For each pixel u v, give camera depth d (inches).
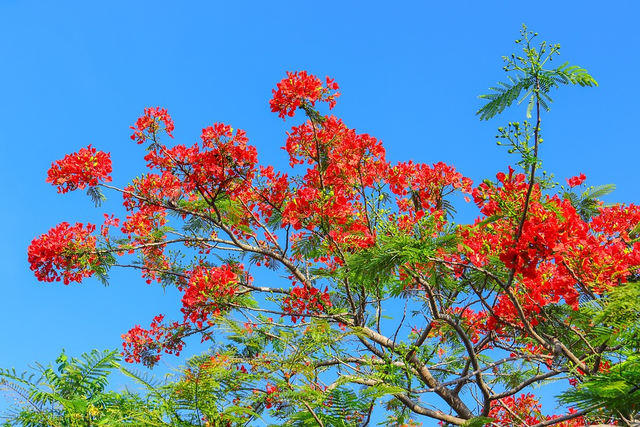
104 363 193.0
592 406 144.4
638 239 226.5
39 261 314.5
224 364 173.0
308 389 167.3
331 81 289.3
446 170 303.6
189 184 309.1
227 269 311.7
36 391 167.0
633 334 141.5
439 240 202.8
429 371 311.0
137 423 162.6
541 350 275.4
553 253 187.5
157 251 370.3
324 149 312.5
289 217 261.4
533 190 196.4
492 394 259.3
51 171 307.1
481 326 279.6
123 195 324.5
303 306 296.4
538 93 152.5
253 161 307.1
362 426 201.9
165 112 310.0
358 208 300.7
